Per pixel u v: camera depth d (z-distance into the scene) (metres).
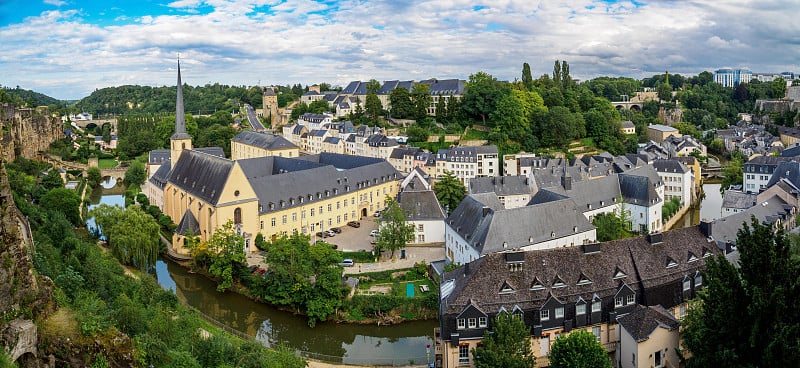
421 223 158.00
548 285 91.12
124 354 59.72
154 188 199.25
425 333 114.06
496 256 92.00
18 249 57.53
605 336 91.88
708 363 63.34
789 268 61.69
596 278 93.50
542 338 89.00
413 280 129.50
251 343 84.06
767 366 57.47
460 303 87.75
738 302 61.88
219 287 129.12
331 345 109.94
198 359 73.19
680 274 98.25
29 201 153.25
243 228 152.50
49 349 55.66
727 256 103.44
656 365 84.12
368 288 125.31
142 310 77.75
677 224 196.25
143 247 134.88
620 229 154.62
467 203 138.62
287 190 165.62
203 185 158.25
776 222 142.75
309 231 171.00
